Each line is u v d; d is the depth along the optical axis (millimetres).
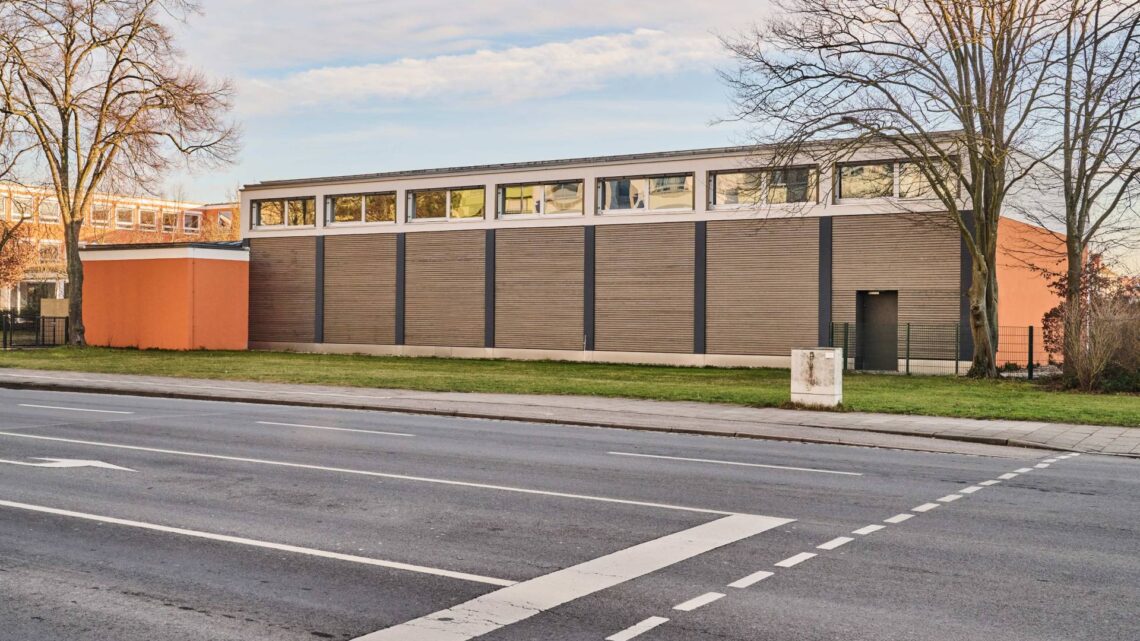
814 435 16312
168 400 21938
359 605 6352
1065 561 7664
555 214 38781
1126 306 24609
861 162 32375
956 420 18359
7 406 19797
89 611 6207
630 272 37125
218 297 43250
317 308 44281
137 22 39875
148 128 41250
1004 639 5754
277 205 45750
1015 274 33844
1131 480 12000
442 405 20375
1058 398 22188
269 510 9398
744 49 27703
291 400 21375
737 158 34875
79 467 11930
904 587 6863
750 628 5918
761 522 9055
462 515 9234
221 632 5809
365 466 12250
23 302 62375
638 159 36781
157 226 91500
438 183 41375
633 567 7336
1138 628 5973
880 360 32812
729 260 35125
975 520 9289
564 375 29156
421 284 41719
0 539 8141
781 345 34094
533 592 6656
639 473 11977
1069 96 27016
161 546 7918
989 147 26750
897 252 32062
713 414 19047
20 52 38312
